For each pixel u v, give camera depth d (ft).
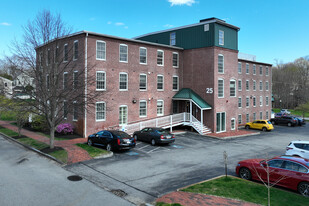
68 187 34.40
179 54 102.17
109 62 79.87
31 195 31.12
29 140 68.23
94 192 32.91
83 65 73.67
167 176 40.93
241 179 39.19
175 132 90.38
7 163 46.52
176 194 32.35
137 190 34.30
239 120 134.00
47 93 55.88
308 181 33.19
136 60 87.71
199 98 96.43
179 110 103.55
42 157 51.21
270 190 34.47
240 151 64.49
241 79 135.33
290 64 347.56
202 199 30.53
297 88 281.13
